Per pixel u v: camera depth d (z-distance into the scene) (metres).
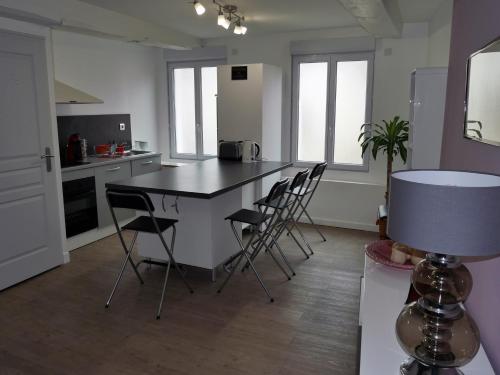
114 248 4.46
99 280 3.63
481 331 1.67
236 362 2.47
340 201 5.23
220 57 5.86
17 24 3.34
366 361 1.47
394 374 1.41
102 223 4.73
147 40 4.91
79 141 4.71
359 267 3.94
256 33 5.45
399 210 1.20
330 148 5.45
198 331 2.81
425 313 1.42
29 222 3.60
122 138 5.73
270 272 3.81
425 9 4.08
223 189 3.08
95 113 5.30
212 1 3.89
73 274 3.76
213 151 6.27
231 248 3.86
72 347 2.62
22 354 2.55
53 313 3.05
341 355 2.54
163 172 3.85
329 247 4.51
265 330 2.82
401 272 2.13
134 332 2.79
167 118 6.42
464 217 1.08
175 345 2.64
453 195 1.08
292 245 4.58
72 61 4.94
